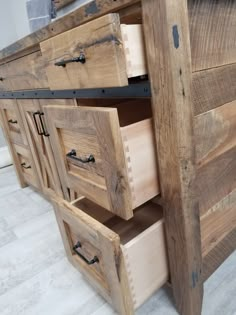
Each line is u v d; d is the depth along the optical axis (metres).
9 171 1.93
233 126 0.64
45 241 1.06
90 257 0.68
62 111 0.62
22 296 0.81
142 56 0.48
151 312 0.70
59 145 0.70
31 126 1.12
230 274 0.79
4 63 1.07
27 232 1.14
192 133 0.51
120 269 0.55
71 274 0.87
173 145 0.50
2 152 1.98
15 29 1.89
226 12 0.54
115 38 0.44
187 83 0.47
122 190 0.53
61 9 1.10
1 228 1.19
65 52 0.56
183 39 0.44
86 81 0.54
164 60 0.44
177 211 0.56
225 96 0.59
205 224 0.63
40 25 1.12
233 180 0.69
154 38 0.45
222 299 0.71
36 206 1.36
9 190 1.60
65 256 0.96
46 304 0.77
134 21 0.56
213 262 0.70
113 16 0.43
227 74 0.58
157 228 0.61
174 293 0.68
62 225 0.74
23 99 1.09
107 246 0.55
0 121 1.46
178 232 0.58
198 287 0.65
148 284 0.64
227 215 0.71
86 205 0.77
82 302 0.76
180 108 0.47
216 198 0.65
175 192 0.54
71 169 0.71
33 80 0.91
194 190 0.56
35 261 0.96
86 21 0.54
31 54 0.85
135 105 0.75
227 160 0.65
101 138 0.52
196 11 0.47
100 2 0.49
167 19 0.41
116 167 0.51
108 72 0.48
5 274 0.91
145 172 0.55
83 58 0.52
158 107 0.50
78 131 0.60
